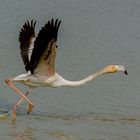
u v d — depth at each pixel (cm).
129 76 1970
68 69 2011
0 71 1928
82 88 1838
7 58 2059
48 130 1429
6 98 1723
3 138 1340
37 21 2533
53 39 1405
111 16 2689
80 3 2819
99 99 1750
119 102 1728
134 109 1669
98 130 1456
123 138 1399
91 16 2661
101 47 2269
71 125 1491
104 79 1931
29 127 1447
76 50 2212
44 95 1767
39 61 1518
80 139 1371
